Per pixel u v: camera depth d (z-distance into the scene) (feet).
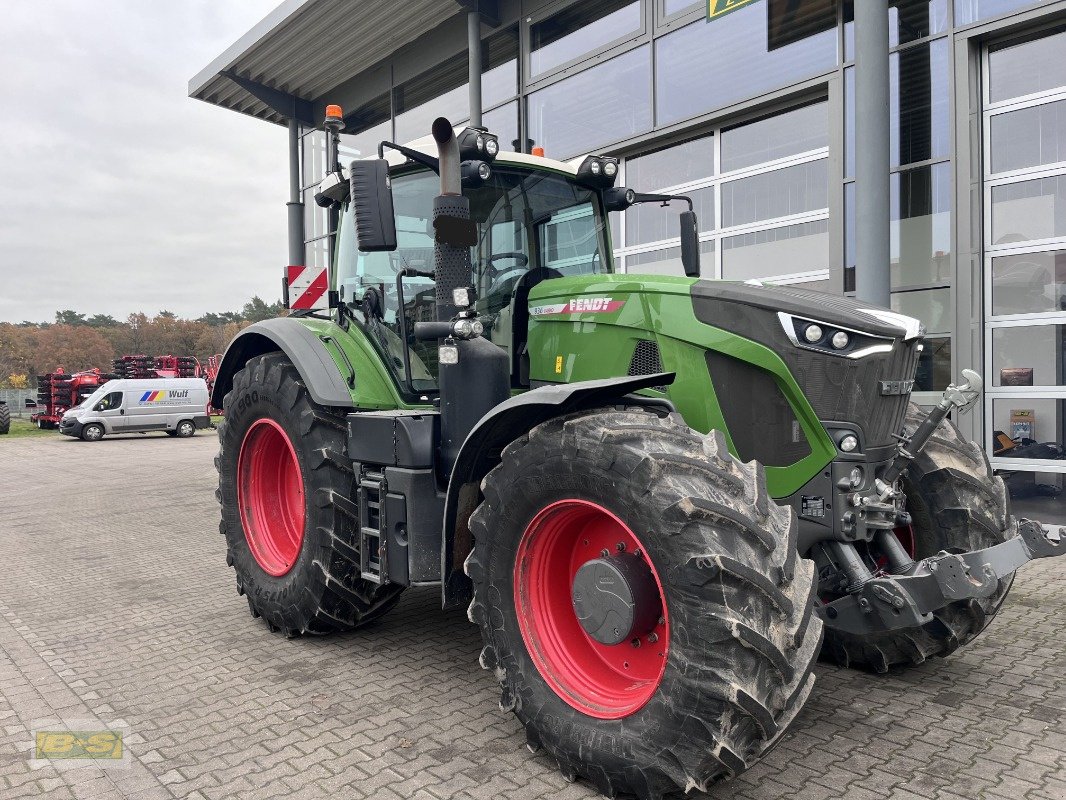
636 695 7.82
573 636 8.63
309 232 44.93
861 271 18.63
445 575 9.41
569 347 10.70
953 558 8.14
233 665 11.68
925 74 20.16
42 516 27.22
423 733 9.20
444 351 10.06
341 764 8.47
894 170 20.72
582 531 8.68
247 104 44.83
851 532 8.83
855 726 9.24
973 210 19.66
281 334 12.99
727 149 25.02
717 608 6.87
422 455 10.30
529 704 8.36
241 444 13.85
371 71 39.42
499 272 12.29
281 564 13.25
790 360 8.79
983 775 8.01
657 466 7.36
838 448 8.71
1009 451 19.49
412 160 12.11
